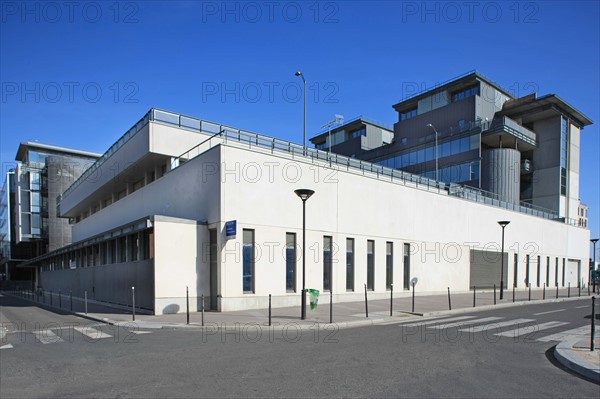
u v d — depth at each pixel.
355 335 11.95
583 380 7.09
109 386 6.61
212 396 6.08
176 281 17.53
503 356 8.94
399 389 6.44
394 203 26.28
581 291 39.19
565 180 54.91
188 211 20.61
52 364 8.16
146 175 28.58
